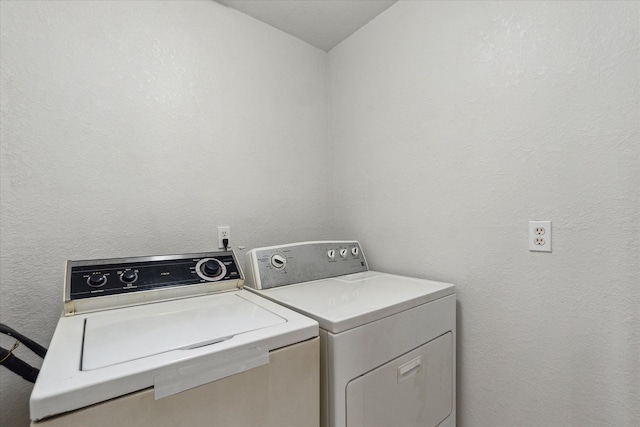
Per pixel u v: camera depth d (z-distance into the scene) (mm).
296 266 1438
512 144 1204
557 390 1106
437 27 1451
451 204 1407
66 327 839
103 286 1021
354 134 1896
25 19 1132
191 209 1509
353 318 913
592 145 1018
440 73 1441
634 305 947
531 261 1160
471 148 1331
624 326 965
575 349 1063
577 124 1047
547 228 1115
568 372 1080
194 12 1531
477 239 1315
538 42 1132
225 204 1620
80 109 1232
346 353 888
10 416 1096
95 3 1270
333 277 1546
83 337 768
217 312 970
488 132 1273
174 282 1143
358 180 1875
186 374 648
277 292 1235
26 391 1121
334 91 2037
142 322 877
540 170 1133
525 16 1165
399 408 1042
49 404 517
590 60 1017
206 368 672
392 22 1657
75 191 1223
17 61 1116
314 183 2002
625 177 957
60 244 1194
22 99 1124
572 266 1064
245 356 727
